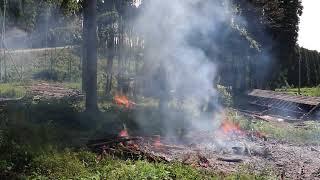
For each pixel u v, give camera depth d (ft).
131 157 45.75
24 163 38.06
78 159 40.50
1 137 44.55
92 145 48.70
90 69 71.10
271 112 102.32
